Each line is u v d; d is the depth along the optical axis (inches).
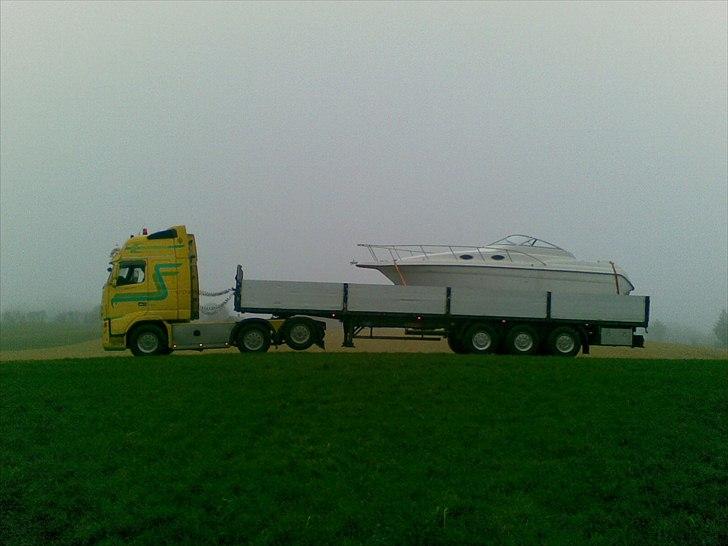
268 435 444.8
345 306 826.2
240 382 565.3
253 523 336.8
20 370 643.5
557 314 854.5
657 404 504.4
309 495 361.7
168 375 597.3
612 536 326.6
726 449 417.7
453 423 461.1
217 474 387.9
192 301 852.0
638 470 389.7
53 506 359.9
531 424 460.4
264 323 818.8
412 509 344.5
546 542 319.0
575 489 369.1
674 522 338.3
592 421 465.1
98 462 406.6
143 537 328.8
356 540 321.4
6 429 462.6
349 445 426.0
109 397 529.0
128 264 826.2
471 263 957.2
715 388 549.3
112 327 813.9
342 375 584.7
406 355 708.7
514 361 671.1
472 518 338.0
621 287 983.0
